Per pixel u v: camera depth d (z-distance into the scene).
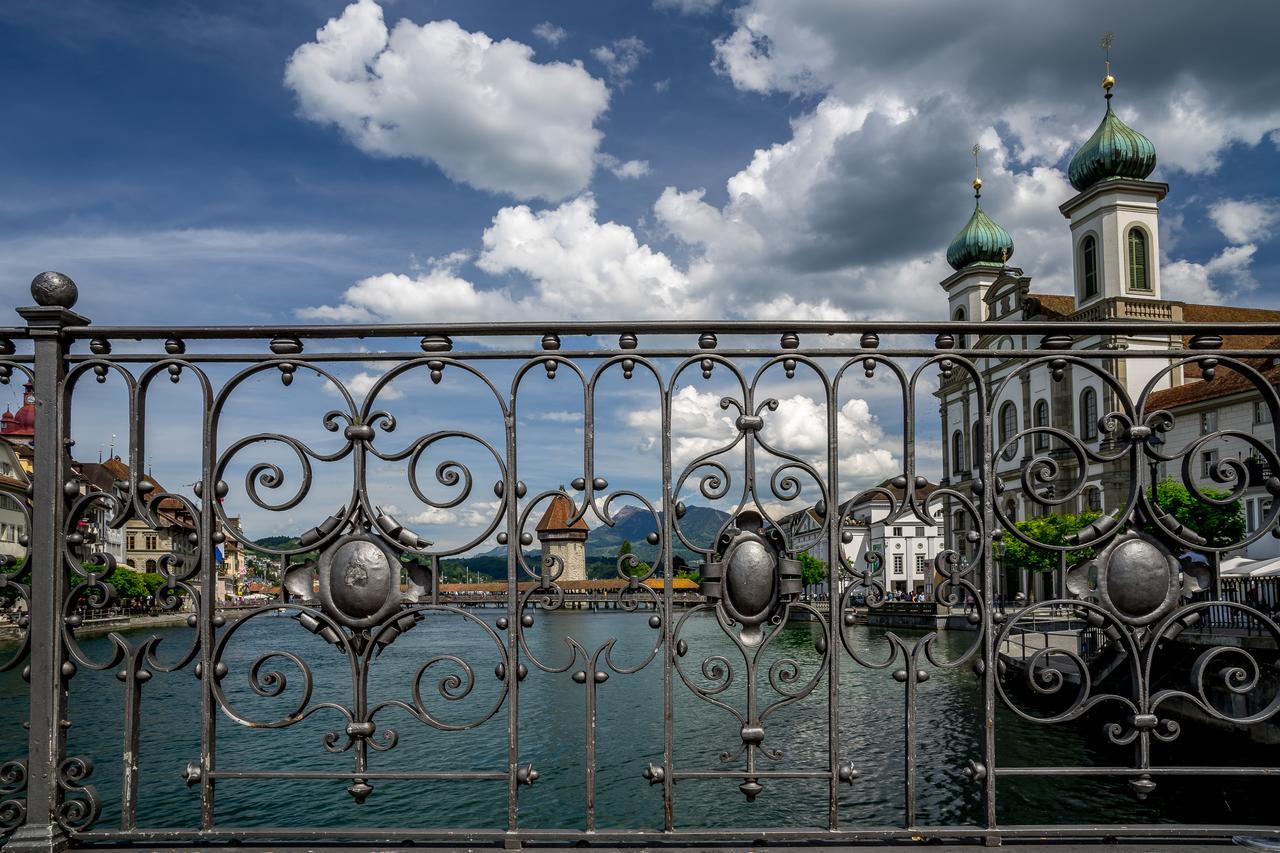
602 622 66.94
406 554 2.98
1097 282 50.81
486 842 2.91
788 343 3.04
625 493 2.99
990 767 2.95
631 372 3.02
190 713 22.28
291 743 19.00
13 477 27.12
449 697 2.97
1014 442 3.01
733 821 13.77
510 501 2.97
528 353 3.04
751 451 3.00
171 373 3.05
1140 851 2.89
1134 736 2.96
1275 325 3.02
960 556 2.98
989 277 65.50
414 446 3.00
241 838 2.94
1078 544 3.00
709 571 2.96
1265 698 14.55
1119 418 3.02
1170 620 2.96
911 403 3.00
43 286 3.04
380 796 15.41
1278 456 2.97
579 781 16.23
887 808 14.16
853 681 25.91
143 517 3.00
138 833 2.92
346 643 2.96
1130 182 49.41
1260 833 2.92
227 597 76.56
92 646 36.06
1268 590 16.59
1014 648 24.97
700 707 22.73
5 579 2.97
